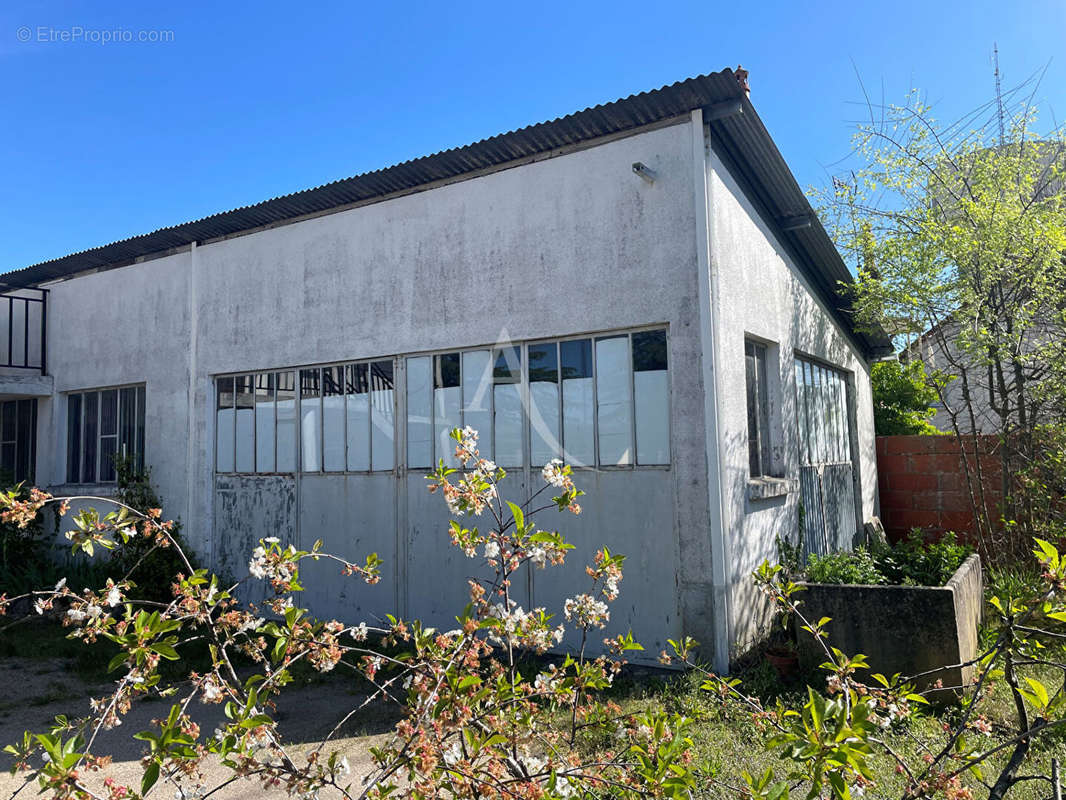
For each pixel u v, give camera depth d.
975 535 9.12
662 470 6.06
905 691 3.25
